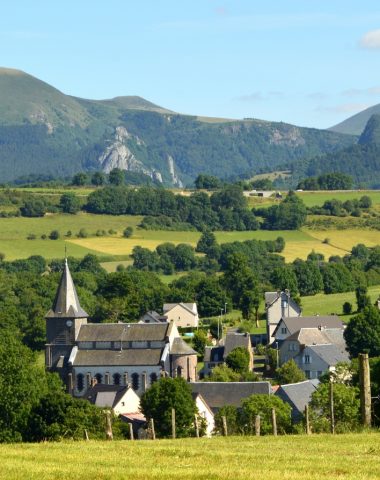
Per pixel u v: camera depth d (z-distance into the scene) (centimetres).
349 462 6319
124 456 6725
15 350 16675
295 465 6178
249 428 13488
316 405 13425
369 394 7994
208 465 6216
